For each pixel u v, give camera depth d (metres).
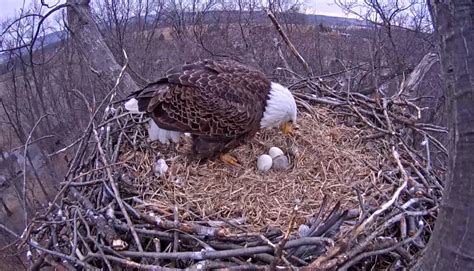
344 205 1.39
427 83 2.77
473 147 0.68
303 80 1.93
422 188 1.38
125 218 1.23
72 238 1.20
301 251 1.16
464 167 0.70
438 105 2.46
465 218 0.71
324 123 1.76
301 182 1.51
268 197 1.45
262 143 1.68
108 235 1.19
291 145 1.64
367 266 1.22
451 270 0.73
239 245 1.20
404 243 1.15
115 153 1.52
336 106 1.83
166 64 4.12
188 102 1.48
